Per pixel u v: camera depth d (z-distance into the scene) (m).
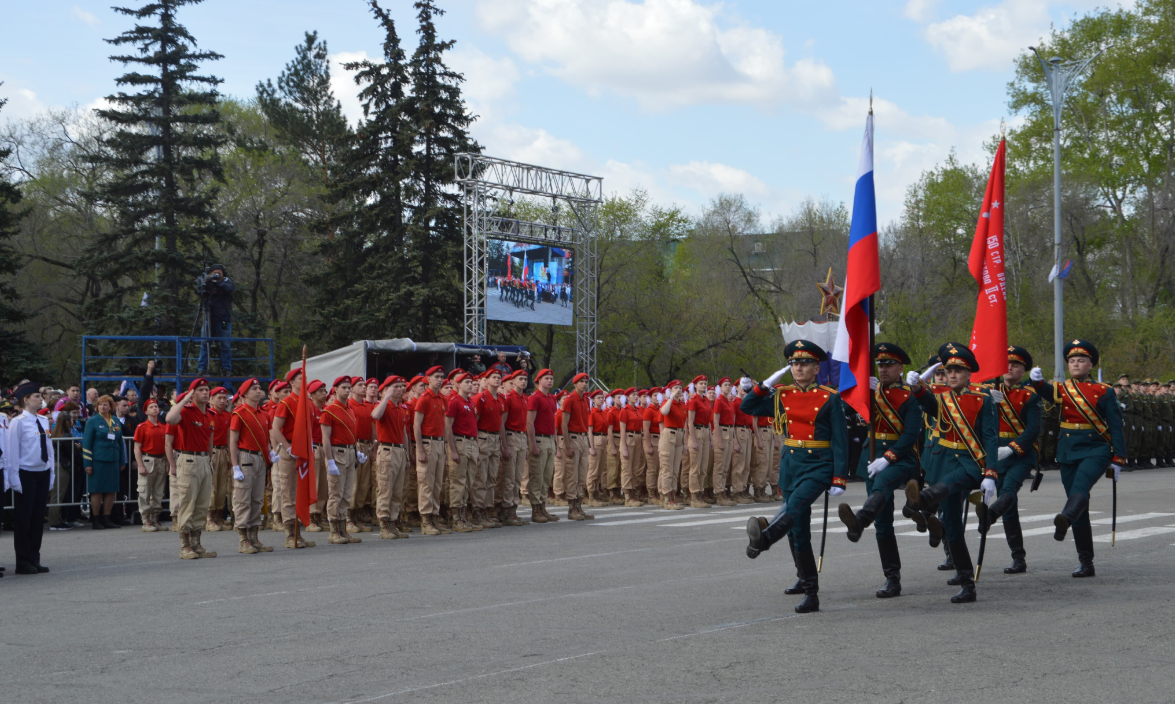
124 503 17.33
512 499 16.31
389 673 6.46
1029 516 16.19
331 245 44.06
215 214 44.00
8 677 6.56
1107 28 53.03
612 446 19.86
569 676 6.29
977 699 5.65
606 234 51.66
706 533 14.65
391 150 42.50
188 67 39.97
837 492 8.25
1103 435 10.49
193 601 9.39
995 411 9.09
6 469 11.35
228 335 27.61
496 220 34.88
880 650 6.89
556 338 52.78
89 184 50.38
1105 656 6.68
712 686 5.99
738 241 60.12
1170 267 52.12
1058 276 29.33
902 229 57.16
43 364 37.03
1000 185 11.49
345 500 14.30
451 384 15.99
